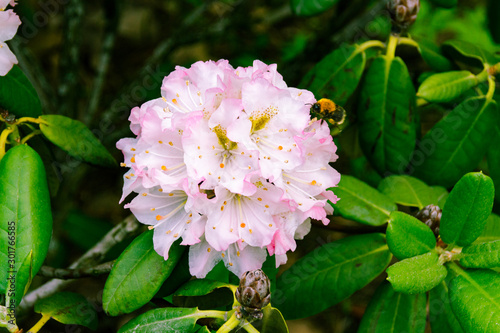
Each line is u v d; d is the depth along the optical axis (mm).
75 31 768
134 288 510
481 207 502
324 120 515
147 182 478
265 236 485
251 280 476
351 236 591
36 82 749
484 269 510
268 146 486
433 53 636
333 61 623
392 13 603
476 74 640
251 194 471
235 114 472
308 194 497
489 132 618
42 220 523
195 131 471
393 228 510
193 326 497
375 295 568
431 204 575
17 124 570
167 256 491
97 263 634
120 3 810
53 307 555
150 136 485
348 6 749
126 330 504
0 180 521
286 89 485
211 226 484
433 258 512
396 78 613
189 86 496
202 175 471
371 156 632
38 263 517
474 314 489
